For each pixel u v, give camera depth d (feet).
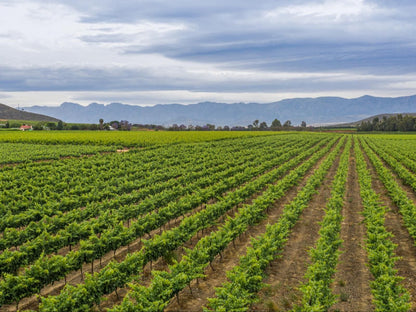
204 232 60.80
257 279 37.58
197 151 170.50
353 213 71.51
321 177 97.55
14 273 45.55
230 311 31.99
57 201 76.33
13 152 160.25
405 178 100.63
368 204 65.05
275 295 39.32
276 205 77.71
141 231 53.72
